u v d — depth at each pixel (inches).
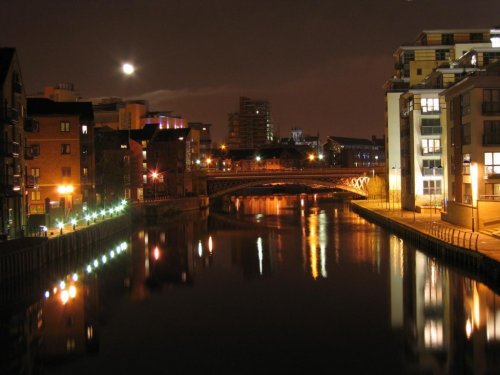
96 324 1567.4
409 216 3368.6
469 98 2687.0
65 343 1419.8
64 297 1876.2
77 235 2503.7
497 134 2605.8
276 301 1769.2
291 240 3093.0
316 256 2532.0
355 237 3115.2
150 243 3095.5
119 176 4065.0
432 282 1939.0
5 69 2447.1
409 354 1301.7
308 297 1803.6
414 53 4434.1
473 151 2623.0
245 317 1609.3
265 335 1451.8
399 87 4586.6
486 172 2605.8
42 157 3417.8
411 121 3631.9
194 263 2454.5
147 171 5605.3
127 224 3732.8
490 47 3393.2
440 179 3555.6
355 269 2206.0
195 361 1289.4
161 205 4480.8
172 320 1595.7
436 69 3585.1
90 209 3538.4
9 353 1362.0
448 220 2878.9
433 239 2298.2
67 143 3425.2
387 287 1897.1
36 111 3464.6
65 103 3577.8
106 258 2630.4
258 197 7327.8
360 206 4611.2
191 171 5590.6
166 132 5856.3
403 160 3939.5
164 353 1343.5
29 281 1984.5
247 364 1267.2
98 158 4271.7
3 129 2351.1
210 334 1467.8
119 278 2159.2
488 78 2596.0
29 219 2667.3
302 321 1556.3
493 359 1266.0
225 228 3747.5
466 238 2185.0
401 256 2449.6
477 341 1373.0
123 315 1651.1
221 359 1299.2
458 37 4360.2
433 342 1371.8
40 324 1579.7
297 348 1355.8
